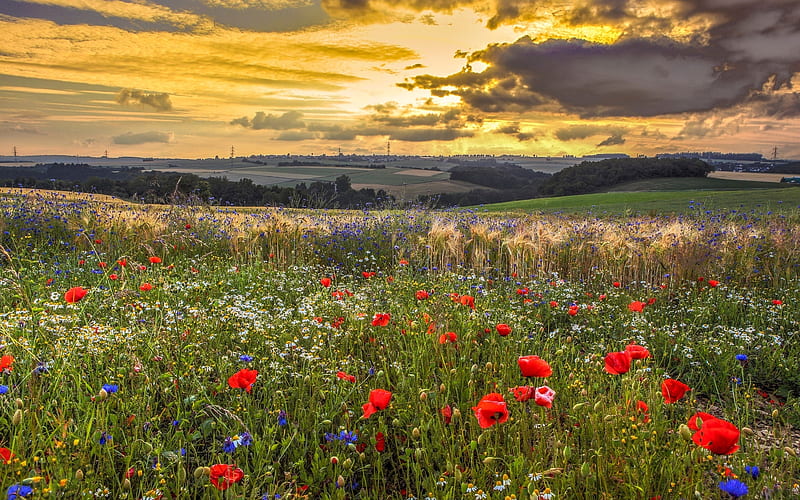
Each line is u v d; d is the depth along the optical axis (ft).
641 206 123.13
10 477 7.35
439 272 27.45
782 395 14.25
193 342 13.33
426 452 9.42
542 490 8.50
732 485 6.87
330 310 17.53
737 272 27.43
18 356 11.61
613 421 9.86
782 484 8.70
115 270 22.30
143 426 9.86
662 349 16.67
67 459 8.00
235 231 33.04
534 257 29.53
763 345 16.67
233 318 15.31
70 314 14.37
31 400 9.74
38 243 28.45
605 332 18.71
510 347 15.01
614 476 8.85
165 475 8.63
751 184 276.62
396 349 14.79
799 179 297.94
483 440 9.25
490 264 30.76
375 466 9.84
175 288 18.86
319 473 9.13
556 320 20.54
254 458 9.16
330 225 37.60
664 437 10.30
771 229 37.76
